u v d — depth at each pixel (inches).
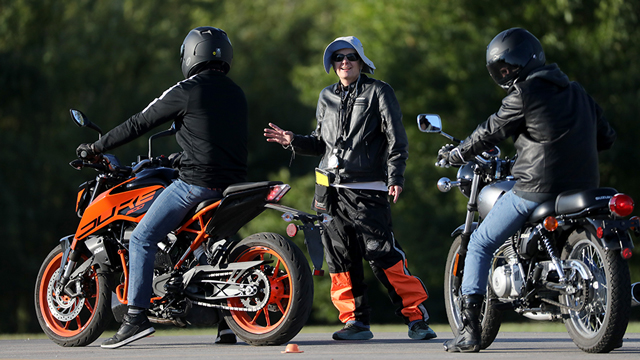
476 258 644.1
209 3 4877.0
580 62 2674.7
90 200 772.0
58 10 3427.7
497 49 641.0
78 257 761.0
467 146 648.4
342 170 788.6
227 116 714.8
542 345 725.9
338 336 799.1
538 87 622.5
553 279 627.8
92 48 3661.4
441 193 3137.3
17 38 3287.4
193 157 701.9
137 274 694.5
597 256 646.5
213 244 713.6
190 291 708.0
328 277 3385.8
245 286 689.0
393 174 772.0
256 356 626.2
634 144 2605.8
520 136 634.8
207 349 698.8
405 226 3127.5
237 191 684.1
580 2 2667.3
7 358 653.9
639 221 601.6
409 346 715.4
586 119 628.4
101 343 760.3
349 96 800.3
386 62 3142.2
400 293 791.7
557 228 621.9
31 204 3272.6
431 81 3134.8
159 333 1048.2
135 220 721.0
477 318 645.9
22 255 3157.0
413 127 3157.0
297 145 818.2
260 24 5073.8
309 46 4301.2
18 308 3331.7
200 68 734.5
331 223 798.5
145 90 3858.3
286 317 684.1
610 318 593.6
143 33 4084.6
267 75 4719.5
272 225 3366.1
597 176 633.0
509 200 633.6
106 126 3622.0
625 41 2603.3
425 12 3230.8
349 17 3511.3
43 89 3294.8
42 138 3425.2
